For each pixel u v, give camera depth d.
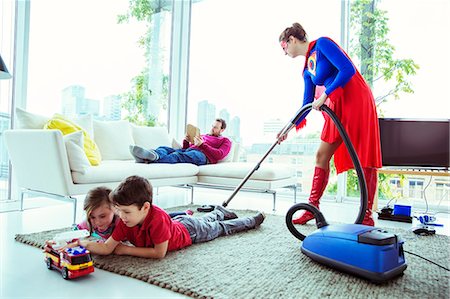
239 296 1.30
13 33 3.40
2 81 3.37
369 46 4.04
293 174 3.70
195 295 1.32
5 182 3.40
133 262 1.66
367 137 2.29
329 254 1.61
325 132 2.52
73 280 1.47
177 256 1.76
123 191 1.58
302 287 1.40
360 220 1.81
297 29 2.54
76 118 3.38
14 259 1.72
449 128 3.59
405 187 3.87
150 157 3.32
